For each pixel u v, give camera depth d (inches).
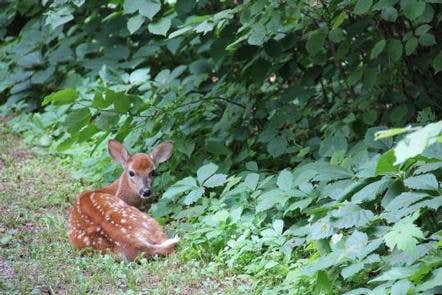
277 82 599.2
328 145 486.3
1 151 655.8
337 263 352.5
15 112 754.2
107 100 523.2
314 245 390.3
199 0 589.3
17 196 552.1
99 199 473.7
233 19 540.1
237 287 405.1
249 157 552.7
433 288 325.7
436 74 518.0
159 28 513.7
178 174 555.5
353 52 508.4
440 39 501.7
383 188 375.6
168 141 529.7
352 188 393.1
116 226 449.4
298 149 523.5
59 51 743.1
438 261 330.0
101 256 440.8
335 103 551.2
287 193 434.9
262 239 429.1
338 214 372.2
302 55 545.0
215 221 449.4
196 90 599.8
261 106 560.1
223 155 550.3
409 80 519.2
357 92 577.3
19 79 753.6
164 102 550.3
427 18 454.0
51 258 445.1
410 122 503.5
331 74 543.2
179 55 721.0
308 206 441.7
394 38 490.3
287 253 412.2
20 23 856.3
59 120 673.6
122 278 419.2
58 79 749.3
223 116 553.9
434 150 370.6
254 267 414.9
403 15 477.7
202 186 474.0
